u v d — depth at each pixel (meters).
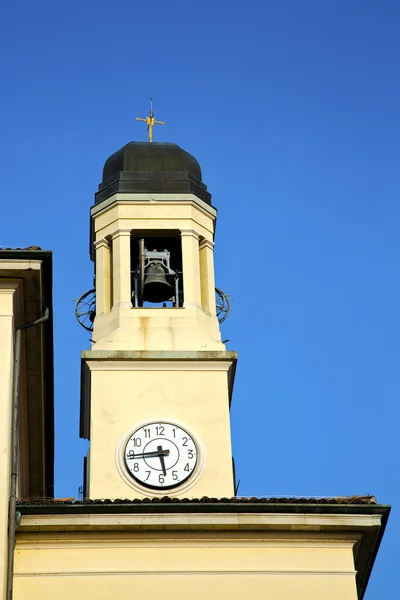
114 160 72.62
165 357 65.62
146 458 62.69
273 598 56.78
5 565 53.53
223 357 65.81
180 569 57.00
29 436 63.44
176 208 70.50
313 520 58.03
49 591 56.19
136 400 64.44
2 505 53.94
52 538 57.16
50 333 59.78
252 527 57.78
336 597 57.06
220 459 62.94
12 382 56.31
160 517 57.41
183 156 72.56
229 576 57.06
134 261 70.69
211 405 64.56
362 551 59.53
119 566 56.91
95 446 62.94
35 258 56.69
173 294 69.62
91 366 65.19
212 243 70.88
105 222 70.50
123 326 66.94
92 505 57.22
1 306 56.75
